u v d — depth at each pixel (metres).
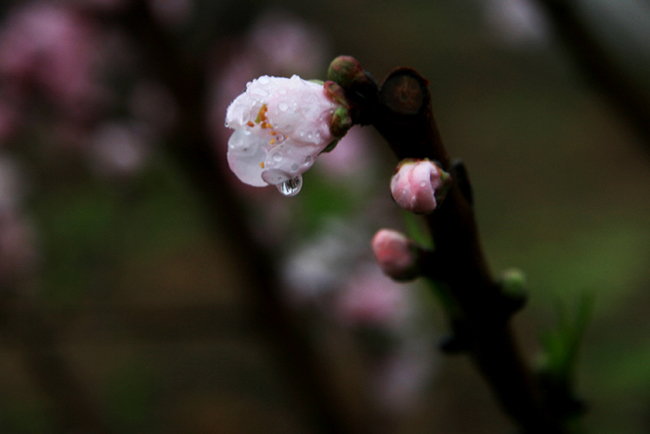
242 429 1.30
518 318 1.34
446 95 2.55
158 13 0.85
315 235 0.90
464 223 0.46
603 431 0.93
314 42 0.96
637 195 1.81
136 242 1.21
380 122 0.45
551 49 0.65
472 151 2.30
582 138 2.23
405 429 1.30
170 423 1.32
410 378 0.93
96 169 0.96
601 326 1.16
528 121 2.36
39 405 1.27
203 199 0.91
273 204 0.91
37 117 0.88
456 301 0.47
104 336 0.93
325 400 0.94
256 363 1.48
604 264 1.34
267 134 0.45
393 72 0.45
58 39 0.84
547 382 0.49
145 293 1.41
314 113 0.45
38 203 1.02
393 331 0.93
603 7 0.56
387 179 1.05
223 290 1.46
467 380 1.42
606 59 0.56
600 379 1.02
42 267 0.98
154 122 0.85
